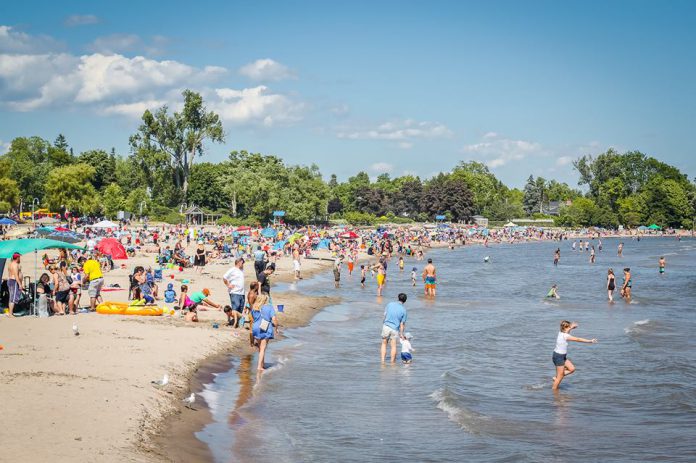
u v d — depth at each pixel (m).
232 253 69.25
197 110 129.50
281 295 41.22
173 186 131.62
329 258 78.19
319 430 14.95
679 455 13.87
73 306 26.62
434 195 198.50
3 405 13.11
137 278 29.06
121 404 14.21
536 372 22.06
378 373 21.06
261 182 127.12
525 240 160.75
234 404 16.59
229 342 23.66
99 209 129.62
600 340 28.55
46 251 60.75
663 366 23.06
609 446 14.41
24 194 141.38
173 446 12.54
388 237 110.38
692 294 49.16
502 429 15.50
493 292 49.12
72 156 181.75
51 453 10.80
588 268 76.62
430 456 13.46
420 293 47.00
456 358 24.06
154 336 22.73
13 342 19.55
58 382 15.23
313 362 22.42
